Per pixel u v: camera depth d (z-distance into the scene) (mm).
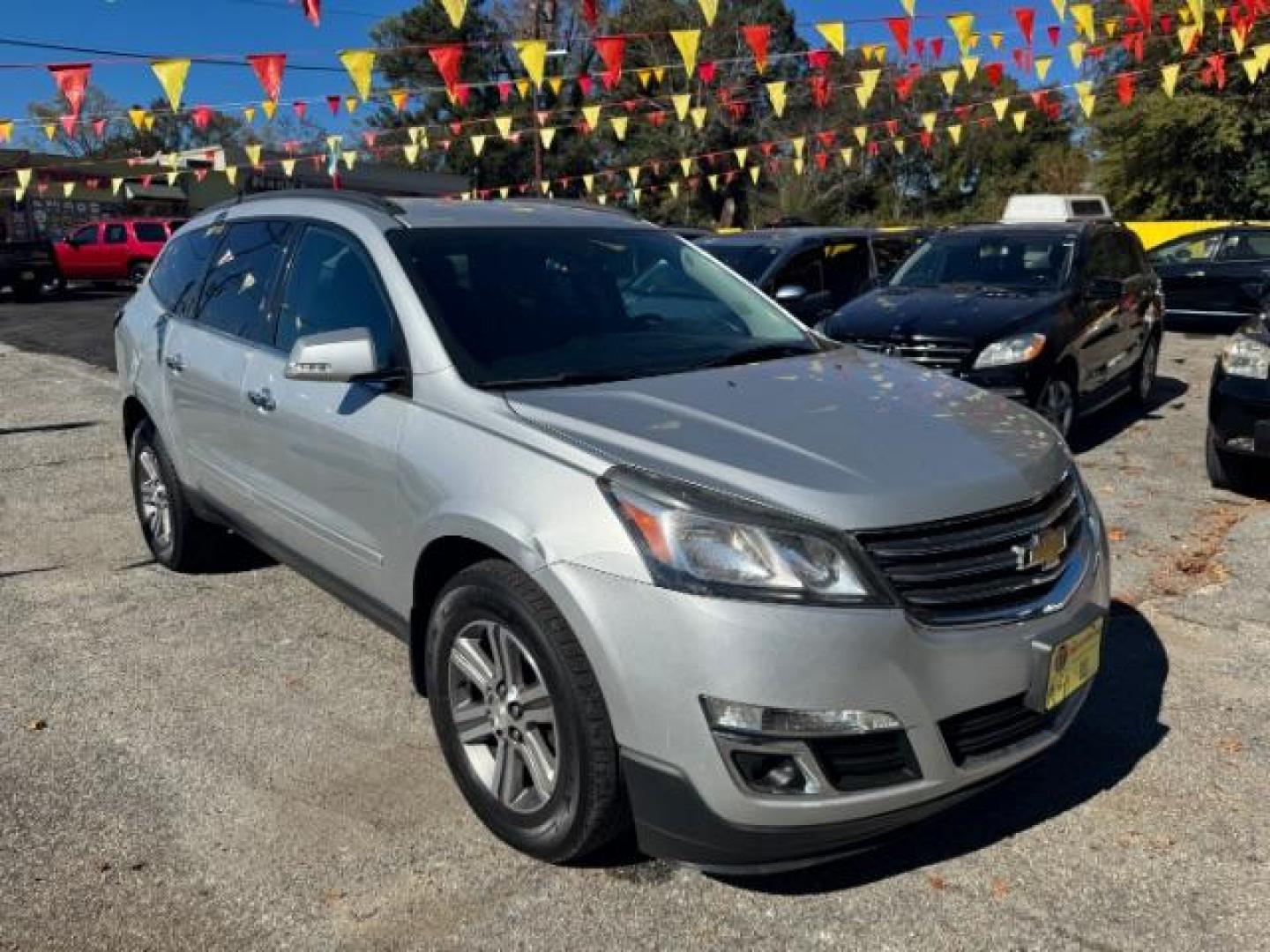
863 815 2572
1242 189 30844
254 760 3555
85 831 3154
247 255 4543
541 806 2908
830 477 2699
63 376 11867
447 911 2795
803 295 7492
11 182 30219
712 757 2523
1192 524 5922
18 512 6531
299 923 2758
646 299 3994
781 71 34594
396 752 3605
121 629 4668
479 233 3896
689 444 2824
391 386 3432
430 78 29453
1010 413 3408
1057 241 8258
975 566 2713
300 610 4879
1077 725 3736
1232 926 2711
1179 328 15594
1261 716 3779
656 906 2805
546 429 2961
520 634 2836
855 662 2512
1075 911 2777
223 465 4457
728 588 2527
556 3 22031
